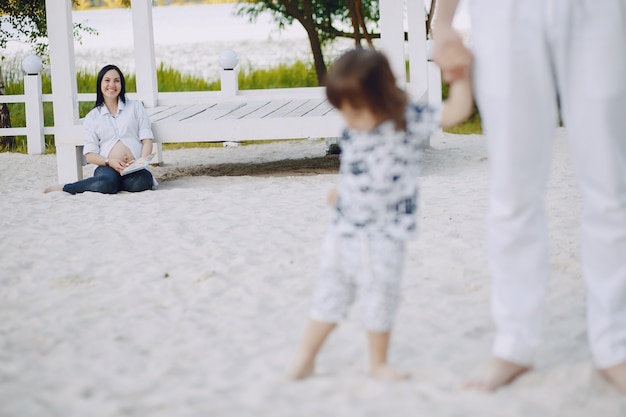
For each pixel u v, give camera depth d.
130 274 4.52
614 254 2.83
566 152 9.99
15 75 15.40
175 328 3.60
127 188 7.54
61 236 5.49
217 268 4.58
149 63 10.14
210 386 2.91
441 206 6.27
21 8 14.59
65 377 3.04
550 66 2.74
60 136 8.24
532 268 2.85
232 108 9.57
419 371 2.97
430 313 3.69
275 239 5.24
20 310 3.92
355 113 2.76
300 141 13.03
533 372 2.92
